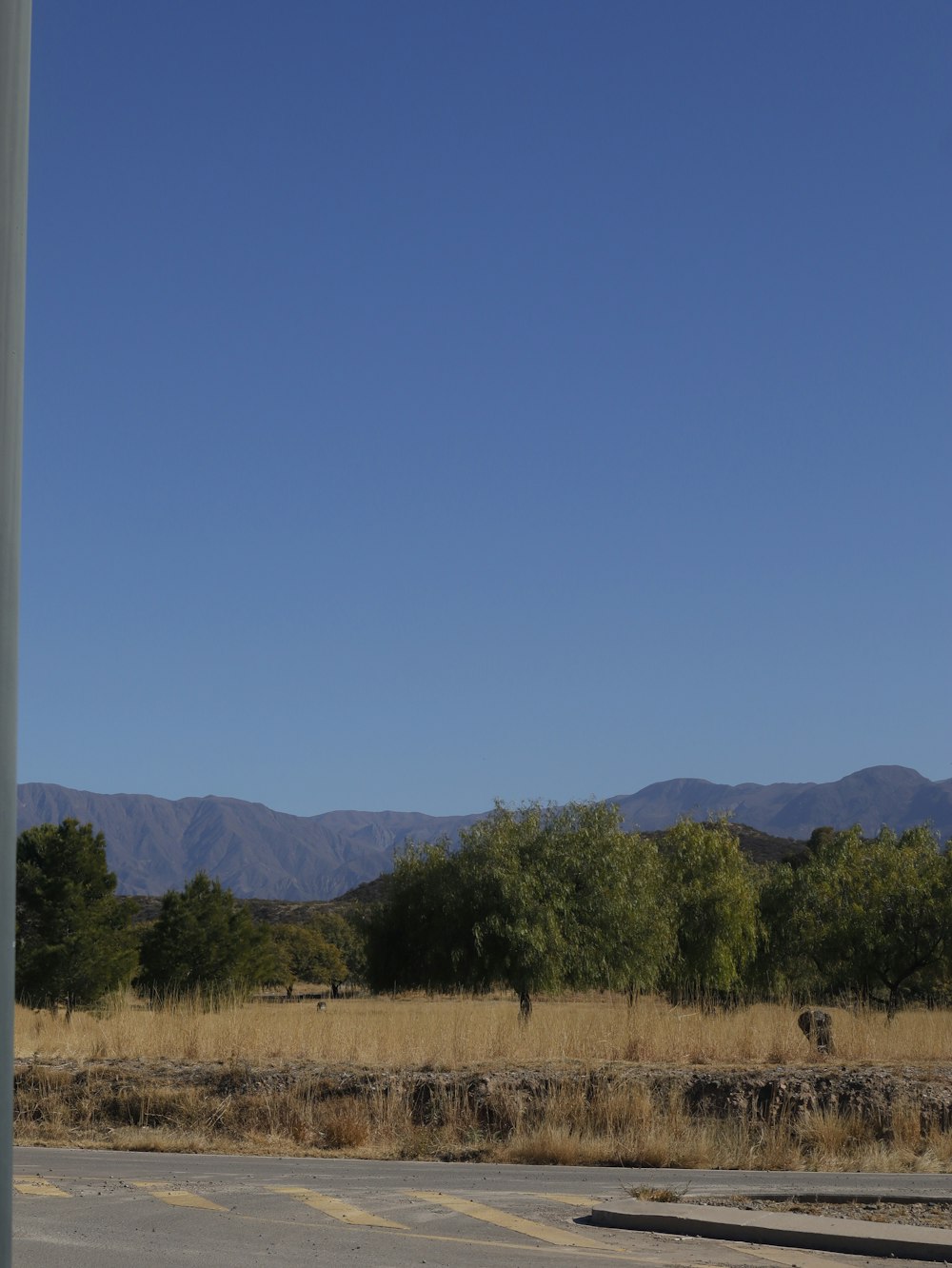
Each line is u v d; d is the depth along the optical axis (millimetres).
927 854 43406
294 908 131125
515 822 35500
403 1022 23266
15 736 2848
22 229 3031
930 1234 9148
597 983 34000
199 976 55469
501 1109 16969
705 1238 9570
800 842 121938
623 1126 16312
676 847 46781
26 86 3062
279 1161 14406
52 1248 9016
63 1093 18188
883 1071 18297
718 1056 20406
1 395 2934
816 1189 12148
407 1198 11523
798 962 48719
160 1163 14062
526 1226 10086
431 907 34531
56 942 43219
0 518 2898
